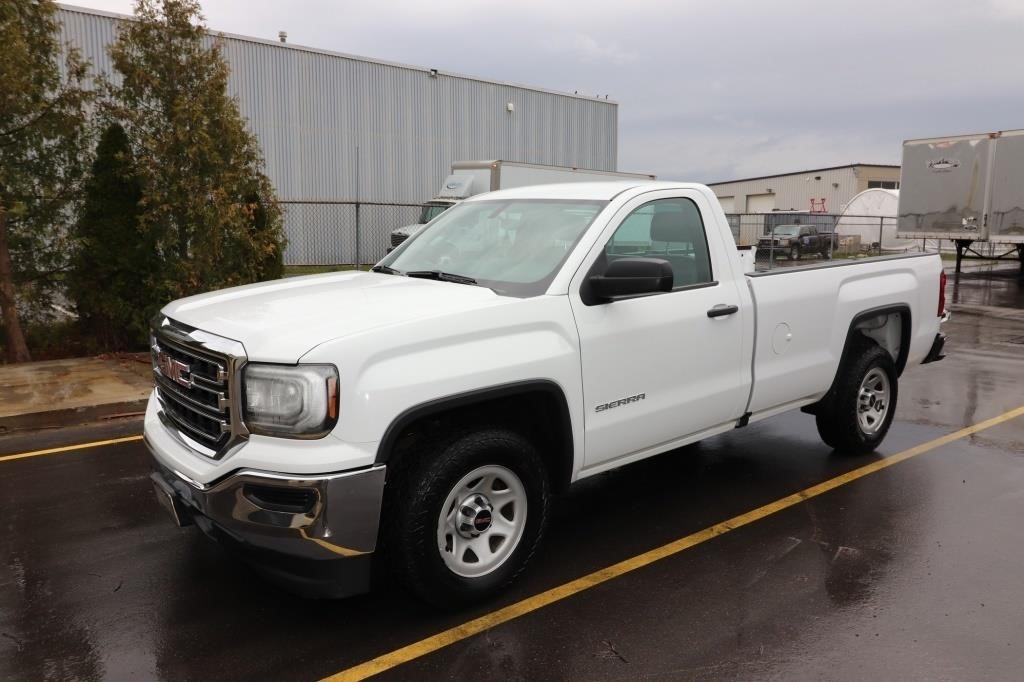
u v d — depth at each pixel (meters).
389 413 3.19
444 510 3.46
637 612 3.66
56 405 7.28
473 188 20.12
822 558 4.26
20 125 9.36
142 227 9.57
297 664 3.23
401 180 25.83
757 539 4.52
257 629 3.51
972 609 3.70
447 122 26.81
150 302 10.16
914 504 5.08
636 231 4.38
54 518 4.82
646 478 5.61
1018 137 21.73
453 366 3.40
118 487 5.39
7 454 6.19
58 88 9.66
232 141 10.07
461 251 4.58
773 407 5.22
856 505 5.07
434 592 3.48
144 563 4.18
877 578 4.02
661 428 4.39
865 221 29.69
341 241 24.67
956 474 5.69
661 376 4.32
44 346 10.34
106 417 7.33
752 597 3.82
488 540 3.69
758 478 5.60
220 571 4.09
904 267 6.19
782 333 5.10
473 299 3.71
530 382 3.64
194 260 9.95
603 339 3.99
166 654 3.30
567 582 3.97
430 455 3.41
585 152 31.30
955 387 8.81
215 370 3.32
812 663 3.24
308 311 3.55
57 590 3.87
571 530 4.66
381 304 3.64
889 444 6.45
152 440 3.83
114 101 10.24
